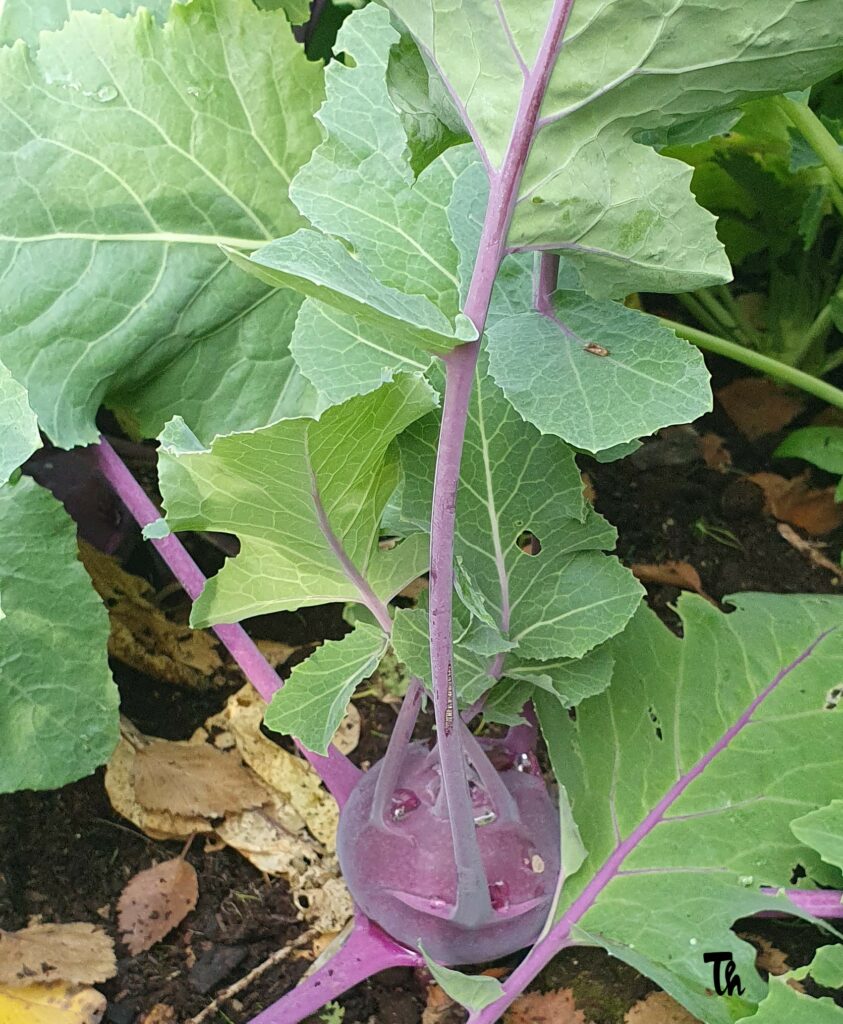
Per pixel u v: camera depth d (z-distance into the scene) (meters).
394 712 0.56
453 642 0.39
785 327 0.72
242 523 0.35
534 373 0.32
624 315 0.34
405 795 0.43
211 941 0.48
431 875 0.41
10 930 0.46
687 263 0.31
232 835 0.50
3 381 0.34
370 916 0.43
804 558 0.65
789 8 0.26
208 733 0.54
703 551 0.66
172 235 0.51
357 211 0.40
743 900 0.41
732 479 0.69
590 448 0.29
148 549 0.62
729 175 0.67
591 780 0.45
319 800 0.52
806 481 0.68
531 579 0.41
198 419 0.53
